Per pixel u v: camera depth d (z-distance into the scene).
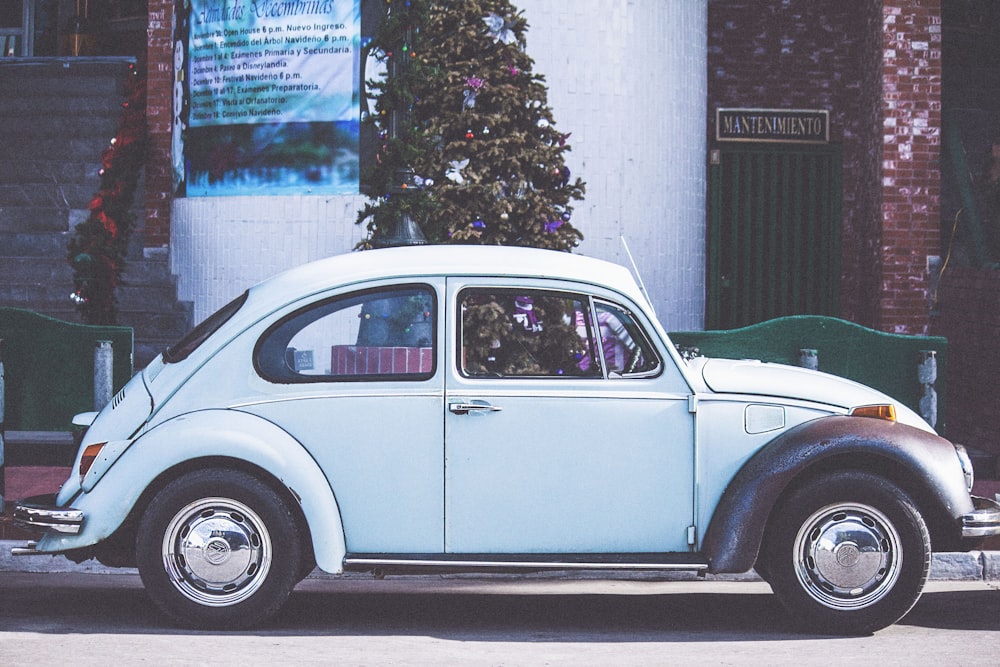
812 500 7.88
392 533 7.86
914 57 16.47
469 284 8.03
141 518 7.94
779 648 7.61
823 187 18.67
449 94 12.46
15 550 7.95
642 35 16.23
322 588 9.56
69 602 8.85
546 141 12.74
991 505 8.18
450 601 9.14
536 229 12.46
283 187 15.72
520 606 8.98
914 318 16.44
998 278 14.06
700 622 8.45
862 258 17.84
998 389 13.92
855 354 11.53
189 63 16.19
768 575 8.03
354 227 15.53
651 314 8.03
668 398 7.96
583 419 7.91
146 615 8.42
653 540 7.95
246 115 15.84
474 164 12.42
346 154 15.53
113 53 20.97
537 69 15.77
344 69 15.51
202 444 7.77
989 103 18.69
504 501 7.88
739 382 8.05
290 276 8.19
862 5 18.06
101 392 11.32
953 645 7.71
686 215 16.94
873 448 7.84
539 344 8.00
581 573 10.03
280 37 15.69
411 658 7.24
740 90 18.61
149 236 16.39
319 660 7.14
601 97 15.98
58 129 17.59
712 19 18.56
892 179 16.50
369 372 7.97
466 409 7.85
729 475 7.97
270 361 7.97
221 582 7.84
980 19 18.75
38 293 16.20
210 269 16.03
